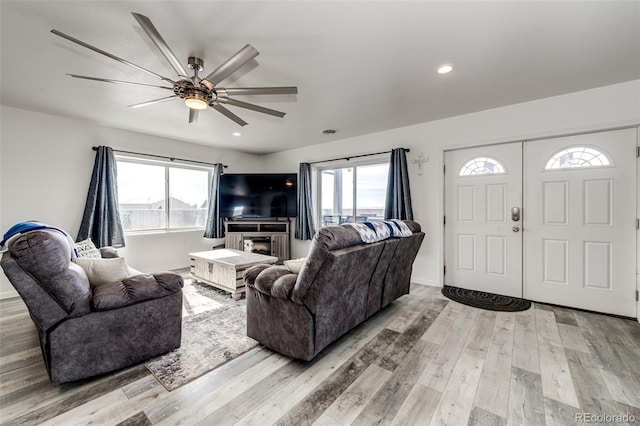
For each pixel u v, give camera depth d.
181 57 2.11
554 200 2.96
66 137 3.62
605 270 2.72
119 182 4.27
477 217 3.43
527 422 1.38
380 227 2.25
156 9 1.61
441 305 2.98
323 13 1.65
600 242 2.74
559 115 2.86
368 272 2.20
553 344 2.13
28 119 3.35
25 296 1.49
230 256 3.64
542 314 2.72
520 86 2.65
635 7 1.60
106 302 1.69
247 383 1.69
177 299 2.03
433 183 3.69
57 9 1.61
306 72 2.37
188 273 4.42
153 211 4.64
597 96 2.68
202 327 2.45
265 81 2.52
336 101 3.01
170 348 2.01
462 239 3.54
